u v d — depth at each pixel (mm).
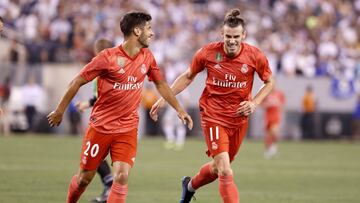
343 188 38750
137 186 37125
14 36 77000
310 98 74250
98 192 34125
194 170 45000
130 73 24188
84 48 76375
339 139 75750
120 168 24250
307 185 39688
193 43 81375
